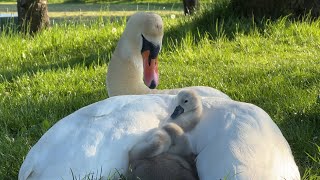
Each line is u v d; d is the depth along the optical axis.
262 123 1.41
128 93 1.90
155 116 1.43
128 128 1.38
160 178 1.36
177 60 2.85
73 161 1.35
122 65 1.90
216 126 1.40
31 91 2.42
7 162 1.75
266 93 2.27
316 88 2.28
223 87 2.37
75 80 2.54
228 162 1.34
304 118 2.04
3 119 2.10
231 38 3.14
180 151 1.40
